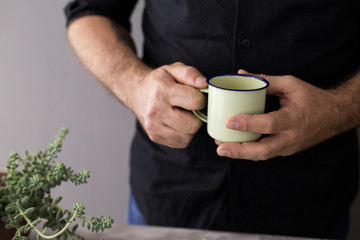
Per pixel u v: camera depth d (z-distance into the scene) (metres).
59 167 0.72
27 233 0.75
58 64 1.69
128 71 1.00
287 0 0.94
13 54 1.69
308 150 1.06
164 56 1.07
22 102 1.75
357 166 1.21
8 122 1.78
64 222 0.73
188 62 1.03
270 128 0.75
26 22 1.65
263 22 0.95
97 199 1.86
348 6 0.96
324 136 0.89
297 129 0.80
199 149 1.07
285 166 1.07
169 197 1.16
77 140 1.78
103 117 1.75
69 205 1.87
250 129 0.74
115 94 1.01
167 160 1.13
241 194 1.09
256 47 0.98
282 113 0.78
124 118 1.74
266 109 1.01
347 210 1.21
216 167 1.08
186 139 0.87
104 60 1.05
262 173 1.07
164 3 1.02
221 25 0.98
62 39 1.66
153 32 1.09
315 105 0.84
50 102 1.74
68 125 1.77
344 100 0.90
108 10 1.21
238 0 0.94
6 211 0.68
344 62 1.03
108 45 1.09
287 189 1.09
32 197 0.73
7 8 1.63
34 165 0.77
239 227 1.13
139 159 1.22
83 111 1.75
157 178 1.17
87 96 1.72
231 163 1.06
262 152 0.77
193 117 0.84
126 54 1.06
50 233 0.81
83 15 1.19
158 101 0.82
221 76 0.77
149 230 0.84
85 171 0.74
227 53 0.99
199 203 1.13
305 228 1.14
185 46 1.02
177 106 0.90
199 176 1.11
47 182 0.74
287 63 0.99
